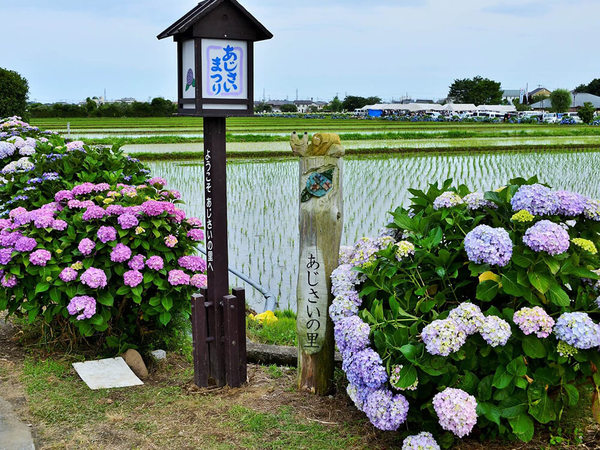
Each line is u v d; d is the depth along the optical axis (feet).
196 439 12.32
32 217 15.98
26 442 11.94
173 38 14.49
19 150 23.34
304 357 14.56
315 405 13.96
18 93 112.88
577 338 10.97
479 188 54.80
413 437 11.36
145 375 15.75
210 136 13.84
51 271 15.42
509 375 11.27
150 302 15.92
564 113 263.49
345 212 42.80
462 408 10.60
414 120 250.37
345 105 438.40
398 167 69.31
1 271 15.76
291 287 28.09
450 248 13.20
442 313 11.97
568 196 12.50
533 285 11.49
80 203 16.61
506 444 12.09
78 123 191.52
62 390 14.46
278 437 12.42
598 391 11.84
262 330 20.84
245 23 13.50
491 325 11.09
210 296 14.56
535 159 78.18
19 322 19.08
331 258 14.30
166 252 16.31
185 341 18.06
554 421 12.70
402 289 13.35
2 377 15.15
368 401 11.57
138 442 12.20
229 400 14.08
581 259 12.48
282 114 346.74
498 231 11.60
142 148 89.92
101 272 15.15
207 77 13.34
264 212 43.93
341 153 14.03
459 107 303.27
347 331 12.10
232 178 60.49
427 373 11.42
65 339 17.12
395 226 14.07
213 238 14.24
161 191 19.13
